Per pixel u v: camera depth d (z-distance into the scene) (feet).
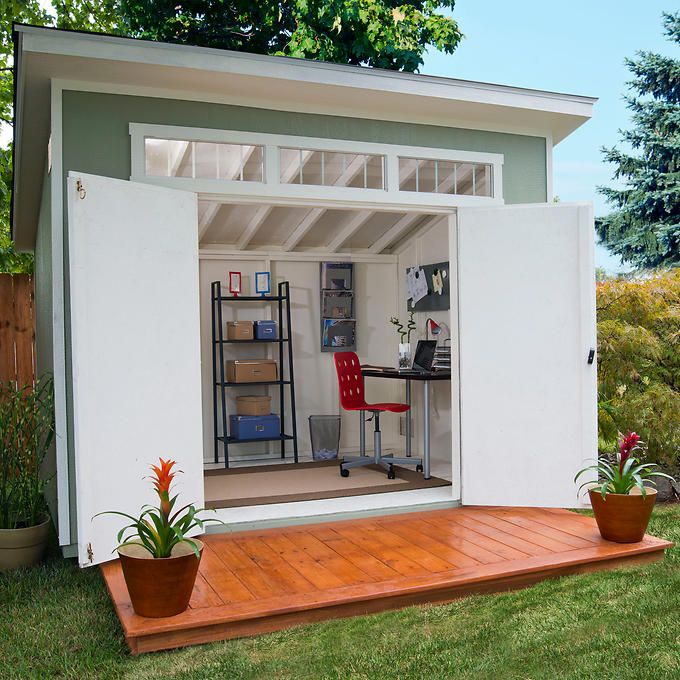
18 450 14.23
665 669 9.00
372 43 33.22
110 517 12.53
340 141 15.28
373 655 9.55
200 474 14.16
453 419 16.48
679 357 18.95
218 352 23.29
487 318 16.08
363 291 24.73
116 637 10.39
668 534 14.92
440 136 16.22
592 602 11.21
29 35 12.21
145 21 34.35
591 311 15.72
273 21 34.47
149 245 13.28
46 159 17.29
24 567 13.67
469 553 12.86
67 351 13.30
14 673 9.36
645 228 50.24
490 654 9.54
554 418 15.88
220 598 10.84
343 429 24.45
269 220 21.83
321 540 13.87
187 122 14.14
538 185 17.19
